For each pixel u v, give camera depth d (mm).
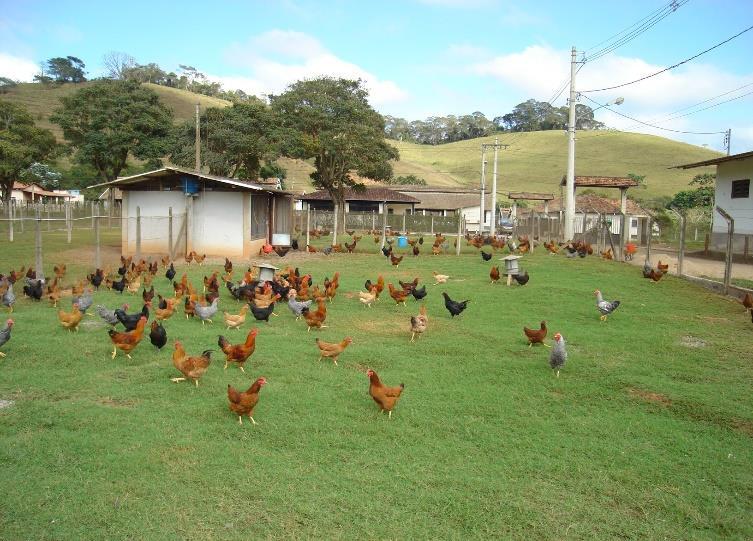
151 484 6094
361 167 48594
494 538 5492
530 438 7668
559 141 129000
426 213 68562
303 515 5680
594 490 6430
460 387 9508
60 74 129000
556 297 17734
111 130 56781
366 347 11648
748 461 7188
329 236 44281
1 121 54000
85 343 11086
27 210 43750
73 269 20453
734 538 5641
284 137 47062
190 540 5219
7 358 10062
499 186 101188
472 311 15688
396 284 19984
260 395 8742
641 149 112375
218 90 142125
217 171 49781
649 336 13242
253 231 28203
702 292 18719
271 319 13961
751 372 10688
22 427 7309
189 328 12602
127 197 26719
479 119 160250
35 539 5121
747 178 27469
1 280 15273
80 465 6422
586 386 9742
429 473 6621
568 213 33219
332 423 7863
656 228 50156
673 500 6262
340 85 50500
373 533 5449
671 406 8961
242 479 6281
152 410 8016
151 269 19047
